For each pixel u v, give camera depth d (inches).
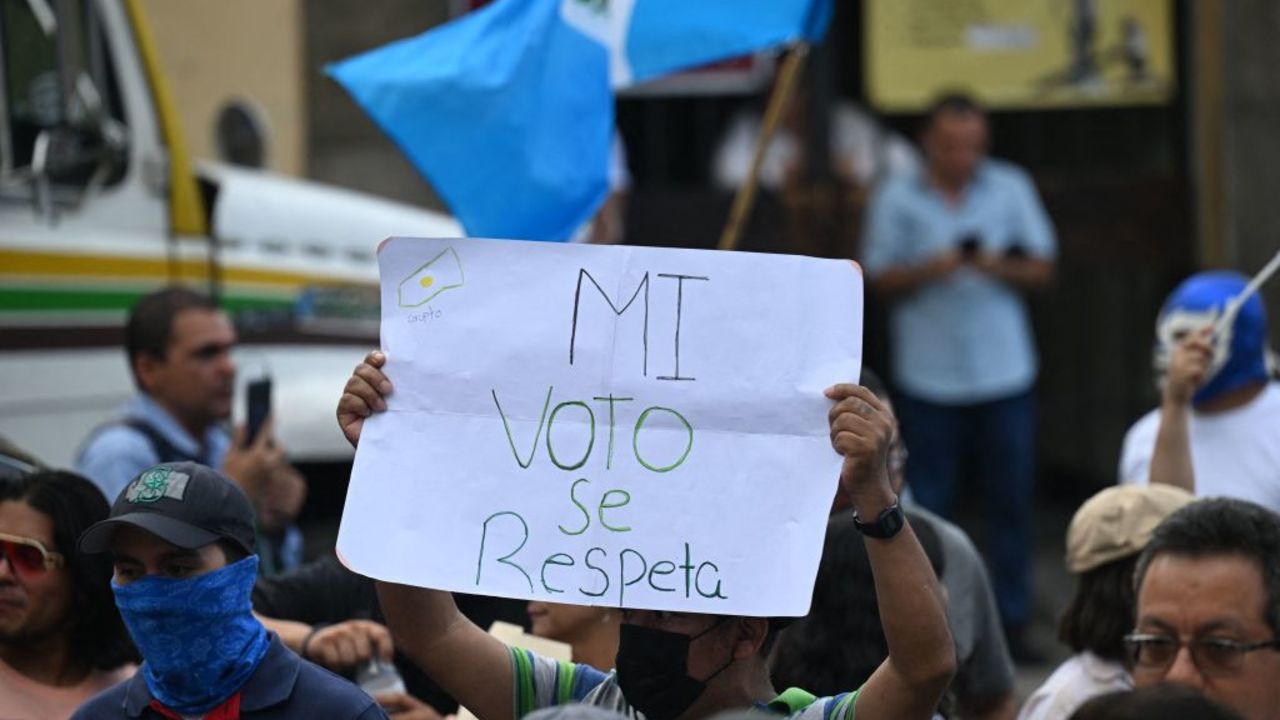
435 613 214.8
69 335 426.9
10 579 249.6
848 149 682.2
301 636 276.4
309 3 684.1
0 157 413.4
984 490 590.2
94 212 434.6
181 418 386.9
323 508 484.7
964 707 303.9
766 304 199.2
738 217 353.7
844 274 199.0
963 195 590.9
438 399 200.5
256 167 529.7
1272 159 685.3
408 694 299.1
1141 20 673.0
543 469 198.1
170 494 206.2
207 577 206.1
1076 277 769.6
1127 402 737.0
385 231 513.0
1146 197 694.5
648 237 656.4
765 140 352.5
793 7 343.6
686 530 194.9
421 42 323.9
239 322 469.4
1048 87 671.8
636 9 335.6
